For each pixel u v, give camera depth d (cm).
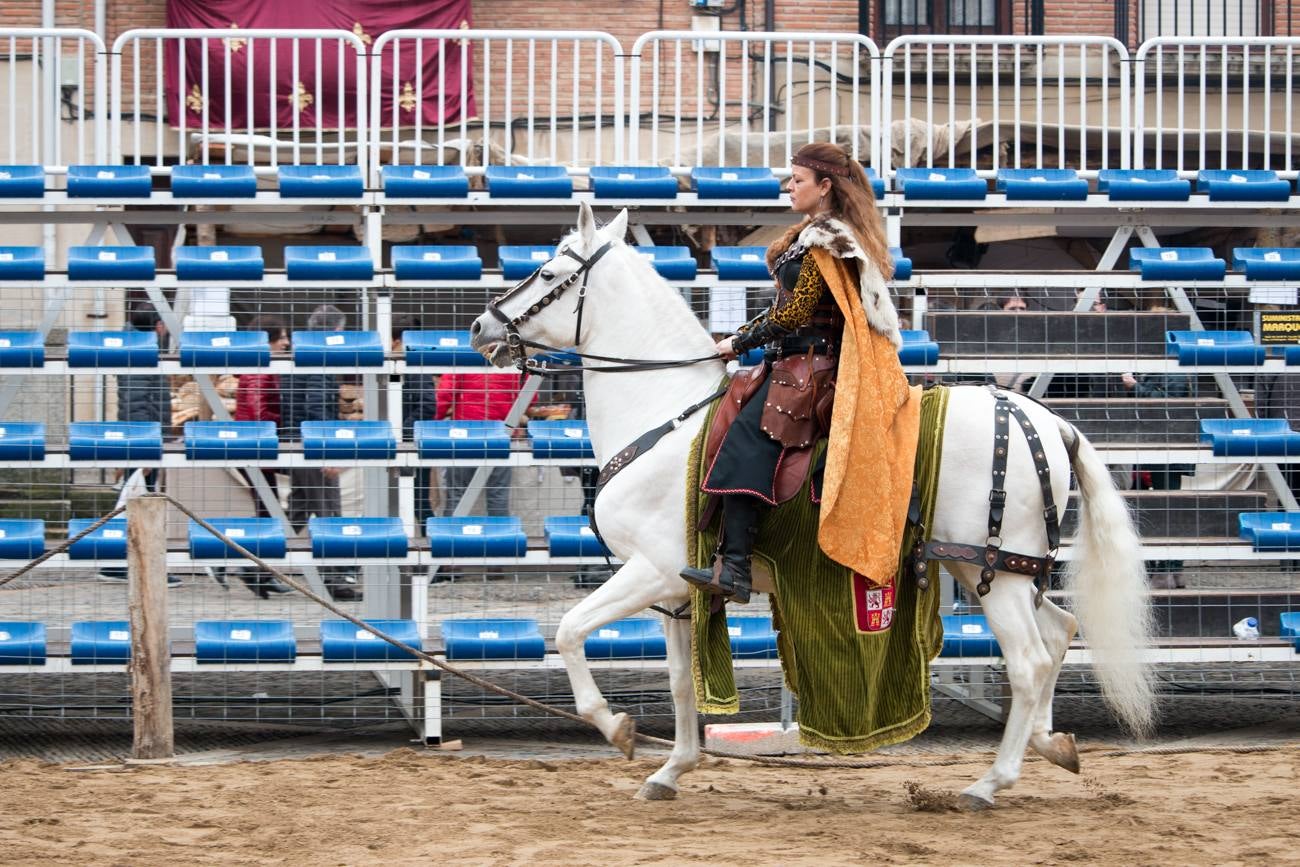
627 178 1277
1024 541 820
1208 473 1352
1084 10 2212
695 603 829
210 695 1309
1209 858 714
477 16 2128
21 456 1147
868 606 805
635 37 2142
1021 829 786
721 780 973
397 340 1400
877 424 796
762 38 1362
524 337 889
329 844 758
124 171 1273
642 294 875
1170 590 1225
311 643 1156
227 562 1131
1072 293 1415
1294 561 1361
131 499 1055
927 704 825
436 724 1127
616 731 831
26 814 835
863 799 894
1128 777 970
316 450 1155
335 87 1820
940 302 1405
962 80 2083
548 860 713
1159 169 1359
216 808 857
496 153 1530
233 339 1198
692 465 828
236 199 1257
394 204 1268
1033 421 830
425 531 1231
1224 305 1376
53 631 1209
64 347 1259
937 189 1295
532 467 1273
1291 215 1370
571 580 1281
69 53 1973
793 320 807
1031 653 827
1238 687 1323
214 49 1834
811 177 825
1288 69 1380
